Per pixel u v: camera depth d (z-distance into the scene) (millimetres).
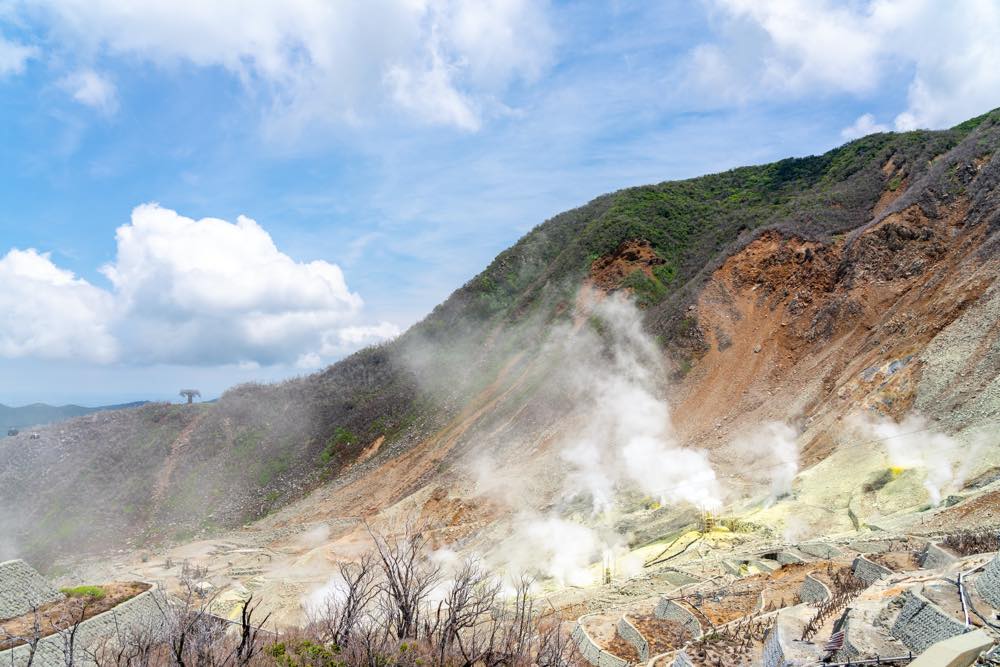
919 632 13273
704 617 20953
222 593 36344
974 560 16922
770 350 52188
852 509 30750
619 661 20031
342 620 17406
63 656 17734
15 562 19469
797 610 17062
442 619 21188
